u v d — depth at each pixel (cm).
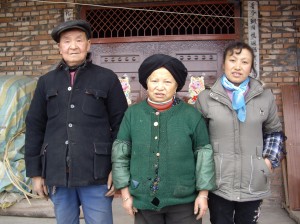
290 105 469
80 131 244
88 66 255
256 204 250
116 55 524
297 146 452
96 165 245
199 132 233
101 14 532
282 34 486
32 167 256
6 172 427
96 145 246
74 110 246
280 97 482
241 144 243
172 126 229
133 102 519
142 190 226
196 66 508
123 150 236
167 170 225
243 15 493
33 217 418
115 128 257
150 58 231
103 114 254
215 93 249
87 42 256
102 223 255
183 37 509
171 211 233
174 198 225
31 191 437
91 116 247
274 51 486
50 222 403
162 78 228
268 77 486
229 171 242
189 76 509
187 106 238
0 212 425
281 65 485
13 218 416
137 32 524
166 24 520
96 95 248
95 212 254
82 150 243
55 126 248
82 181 242
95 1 517
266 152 249
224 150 244
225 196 242
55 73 258
